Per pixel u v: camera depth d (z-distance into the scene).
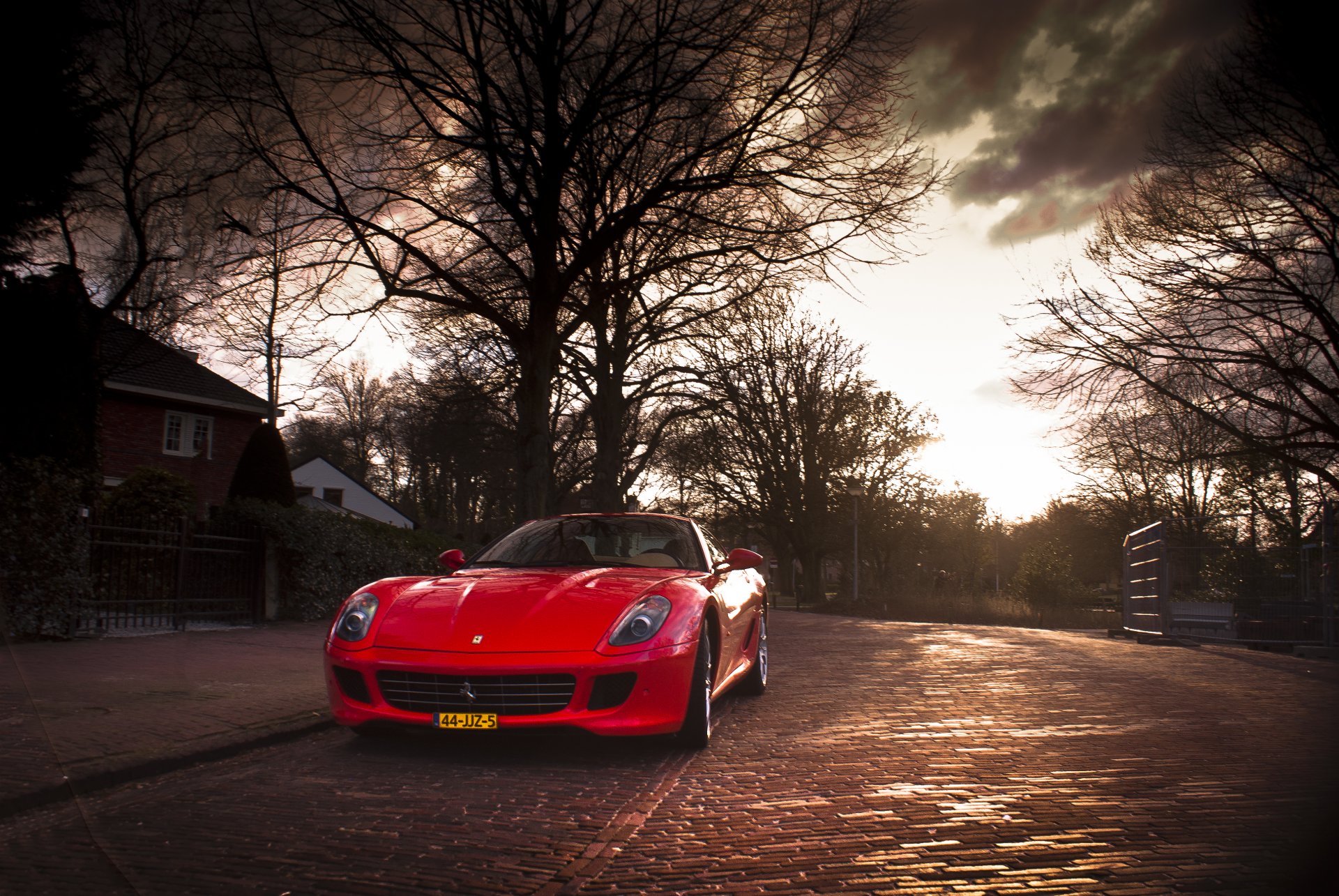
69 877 1.87
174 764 4.62
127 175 13.64
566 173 14.86
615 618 4.98
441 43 13.84
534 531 6.78
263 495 19.30
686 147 14.73
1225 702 6.86
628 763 4.88
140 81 13.31
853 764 4.81
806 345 37.03
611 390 23.09
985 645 13.96
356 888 2.94
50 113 10.01
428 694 4.76
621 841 3.47
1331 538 11.21
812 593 40.66
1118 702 7.02
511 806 3.97
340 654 4.96
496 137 13.77
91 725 5.27
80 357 13.38
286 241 14.19
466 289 14.82
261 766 4.77
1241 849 3.01
